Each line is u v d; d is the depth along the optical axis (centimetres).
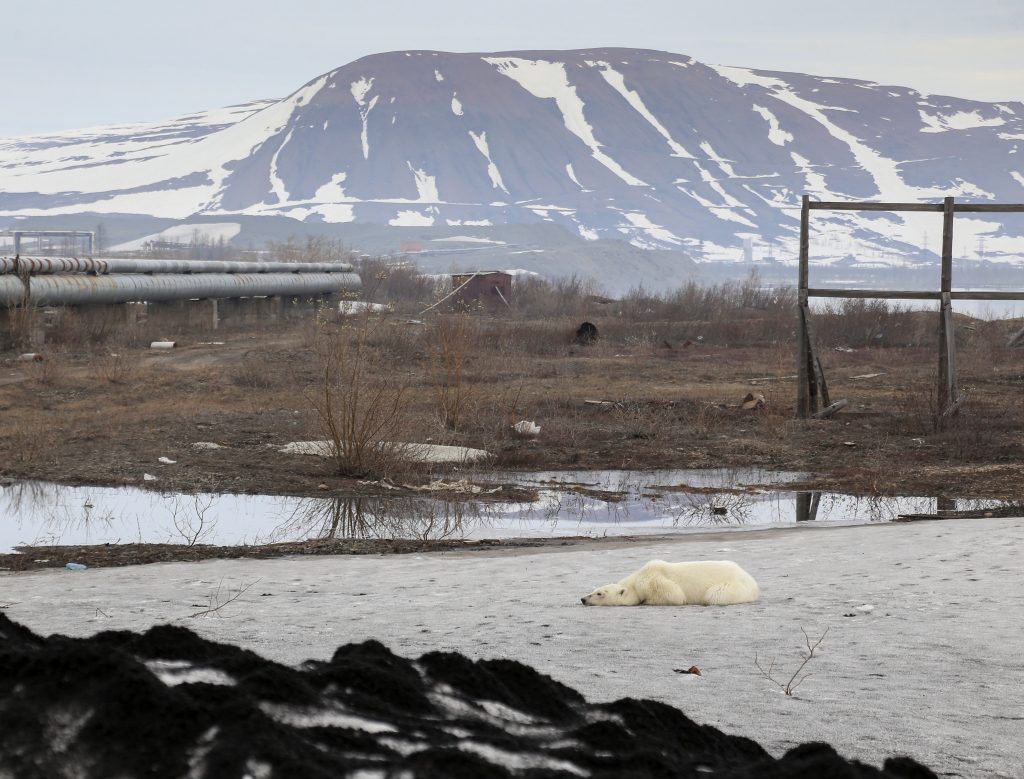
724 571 1848
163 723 429
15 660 462
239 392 6281
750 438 5078
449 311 10288
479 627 1566
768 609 1756
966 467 4319
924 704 1073
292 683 521
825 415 5525
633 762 504
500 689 625
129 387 6322
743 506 3647
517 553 2700
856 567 2275
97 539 2986
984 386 7125
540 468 4403
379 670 582
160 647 580
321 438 4625
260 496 3697
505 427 5131
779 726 959
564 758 505
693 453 4706
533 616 1684
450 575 2261
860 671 1249
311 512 3444
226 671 548
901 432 5153
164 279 10319
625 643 1427
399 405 4500
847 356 9400
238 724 438
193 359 7900
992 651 1380
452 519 3378
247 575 2303
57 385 6197
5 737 417
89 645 469
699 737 615
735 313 14725
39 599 1920
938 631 1530
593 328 10569
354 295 5453
